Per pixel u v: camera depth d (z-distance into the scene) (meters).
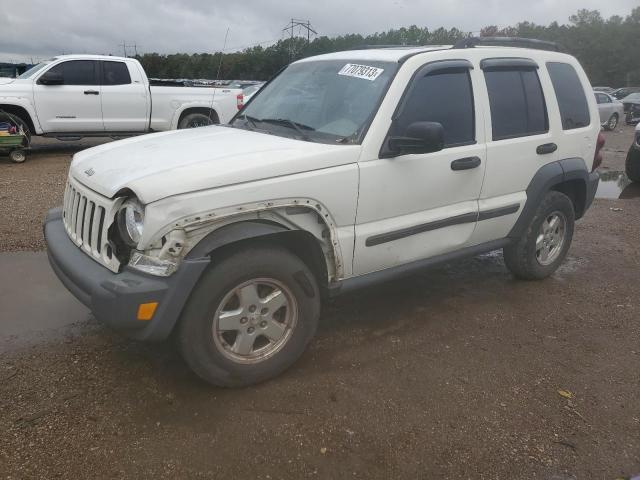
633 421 3.12
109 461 2.64
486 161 4.15
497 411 3.16
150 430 2.87
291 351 3.35
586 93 5.16
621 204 8.73
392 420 3.04
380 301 4.59
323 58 4.41
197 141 3.62
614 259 5.95
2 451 2.66
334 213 3.34
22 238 5.76
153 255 2.83
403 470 2.68
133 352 3.59
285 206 3.13
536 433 2.99
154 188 2.78
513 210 4.49
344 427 2.96
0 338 3.72
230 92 12.73
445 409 3.15
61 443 2.74
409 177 3.66
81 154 3.80
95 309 2.88
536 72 4.65
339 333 4.00
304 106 3.99
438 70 3.89
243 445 2.79
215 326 3.05
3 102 10.48
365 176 3.42
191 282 2.84
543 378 3.53
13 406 3.01
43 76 10.85
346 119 3.64
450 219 4.00
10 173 9.57
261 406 3.10
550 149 4.64
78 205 3.36
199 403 3.10
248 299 3.13
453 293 4.83
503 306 4.60
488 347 3.89
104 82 11.39
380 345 3.85
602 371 3.64
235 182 2.95
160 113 12.01
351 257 3.51
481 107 4.14
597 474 2.71
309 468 2.66
